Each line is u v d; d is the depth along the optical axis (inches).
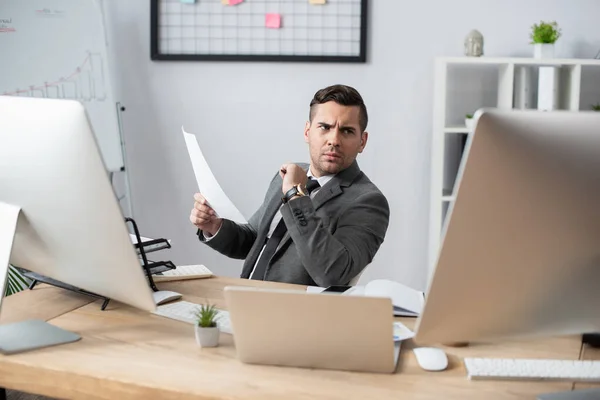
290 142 145.4
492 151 39.8
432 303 44.8
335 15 141.0
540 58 131.6
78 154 50.0
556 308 45.9
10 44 134.1
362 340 49.1
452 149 143.9
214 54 143.5
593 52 140.1
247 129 145.9
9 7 134.2
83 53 136.3
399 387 48.0
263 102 144.8
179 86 145.9
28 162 53.0
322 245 75.0
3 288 56.2
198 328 55.2
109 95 137.8
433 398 46.3
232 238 89.7
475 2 139.6
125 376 49.8
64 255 56.9
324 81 143.1
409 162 144.0
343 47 141.9
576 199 41.5
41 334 57.8
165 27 144.2
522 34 140.2
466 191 40.8
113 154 139.0
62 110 49.7
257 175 147.1
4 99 53.1
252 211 148.1
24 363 52.6
